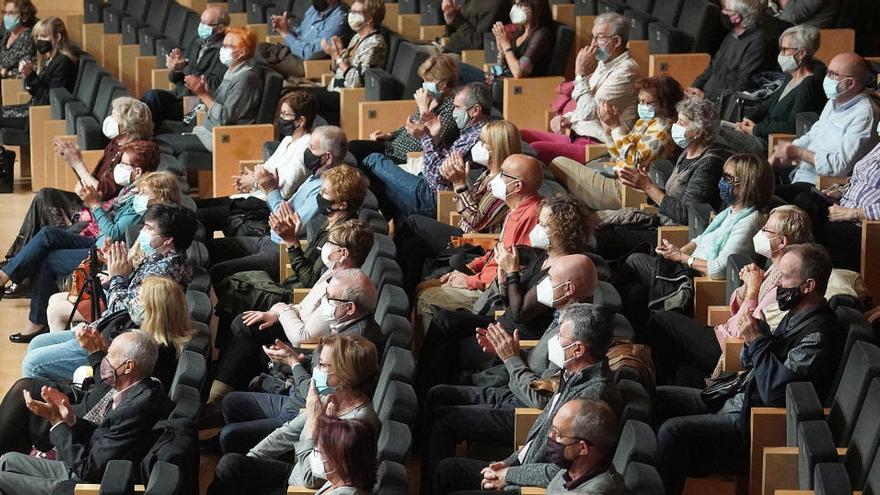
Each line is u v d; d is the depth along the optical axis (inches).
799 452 236.1
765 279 283.1
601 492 213.8
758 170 305.7
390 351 274.5
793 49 398.0
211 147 483.5
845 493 217.5
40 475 273.1
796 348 253.1
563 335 243.8
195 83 486.9
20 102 585.0
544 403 263.4
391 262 319.9
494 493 242.8
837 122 357.7
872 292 313.4
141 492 243.6
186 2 666.2
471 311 315.6
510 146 349.1
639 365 259.8
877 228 311.3
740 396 261.7
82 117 505.4
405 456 239.6
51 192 425.4
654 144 367.6
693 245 317.7
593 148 399.5
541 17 492.1
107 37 627.8
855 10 488.7
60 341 336.2
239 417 293.6
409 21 582.9
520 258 299.7
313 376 261.4
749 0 443.2
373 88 490.0
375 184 391.9
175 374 289.7
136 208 364.8
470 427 270.4
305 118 398.6
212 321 331.3
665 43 494.9
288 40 574.6
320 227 348.5
